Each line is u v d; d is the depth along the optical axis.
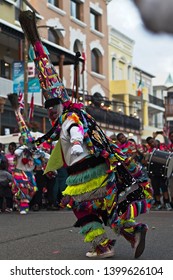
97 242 4.99
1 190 11.05
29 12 5.20
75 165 4.92
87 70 31.66
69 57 24.22
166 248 5.74
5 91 21.08
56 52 23.16
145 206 4.90
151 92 46.12
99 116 29.52
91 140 4.89
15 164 10.63
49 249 5.79
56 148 5.10
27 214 10.41
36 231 7.40
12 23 22.00
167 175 10.07
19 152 10.51
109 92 35.19
